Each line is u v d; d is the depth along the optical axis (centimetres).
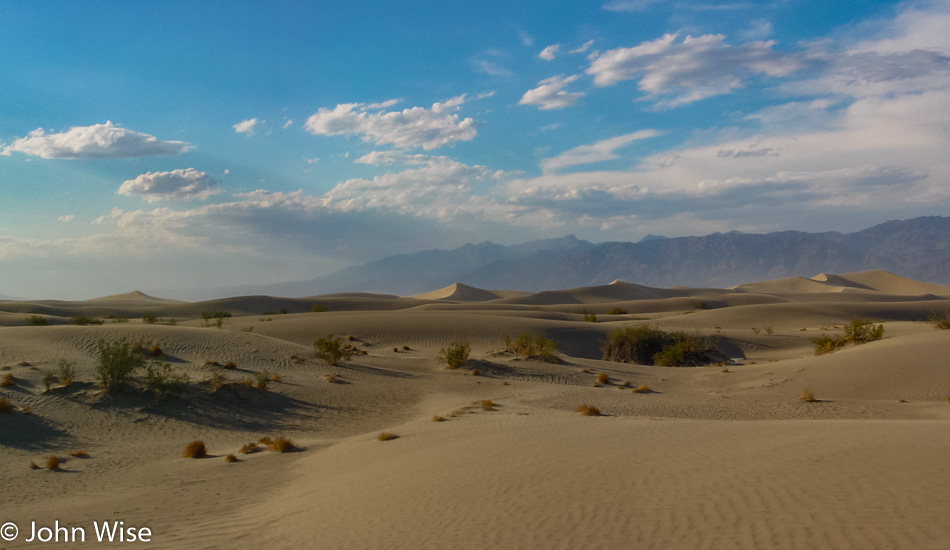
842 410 2495
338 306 14438
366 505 1089
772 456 1080
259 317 8338
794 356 5484
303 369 3584
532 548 766
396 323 6512
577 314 10506
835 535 704
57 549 980
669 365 5009
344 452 1777
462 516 937
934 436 1170
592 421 1889
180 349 3675
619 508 881
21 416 2202
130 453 1970
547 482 1065
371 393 3119
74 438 2116
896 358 3325
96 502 1353
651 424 1700
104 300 19925
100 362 2678
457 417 2316
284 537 958
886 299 17938
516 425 1897
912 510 752
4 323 7231
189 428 2344
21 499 1416
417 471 1304
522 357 4494
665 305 14062
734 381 3562
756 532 737
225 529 1051
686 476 1005
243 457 1881
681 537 747
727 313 9144
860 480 883
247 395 2742
